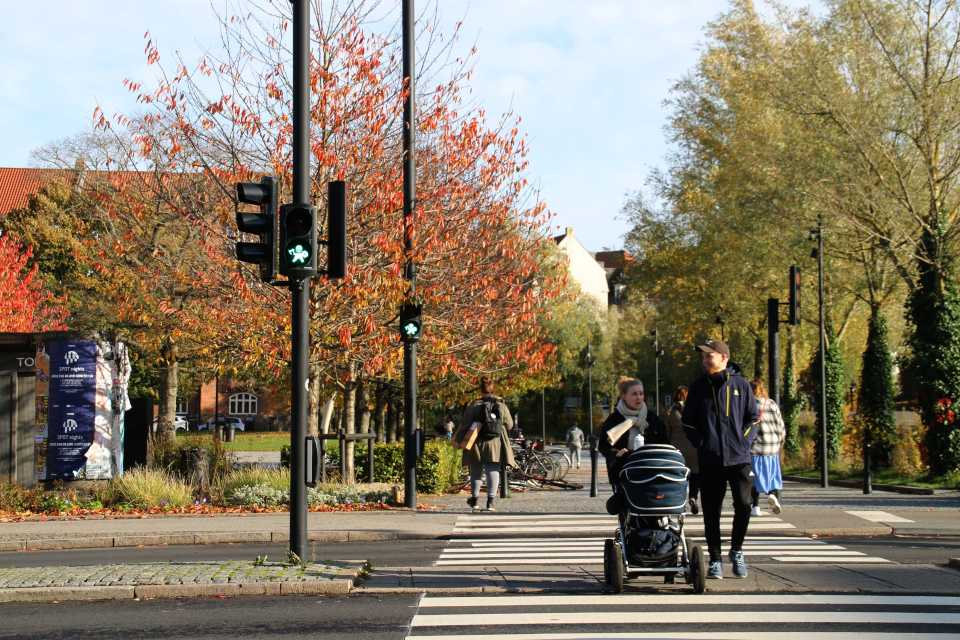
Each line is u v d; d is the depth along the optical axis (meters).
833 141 24.12
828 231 24.86
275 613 6.50
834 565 8.24
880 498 15.78
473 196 15.23
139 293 16.28
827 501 14.85
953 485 17.94
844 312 33.81
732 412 7.29
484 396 13.26
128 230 15.45
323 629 5.97
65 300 32.75
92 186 17.98
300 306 8.07
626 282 40.81
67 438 14.70
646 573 7.02
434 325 15.62
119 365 15.31
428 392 22.95
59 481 14.62
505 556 9.20
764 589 7.06
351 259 14.31
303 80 8.17
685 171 36.81
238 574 7.56
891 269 26.89
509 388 22.14
